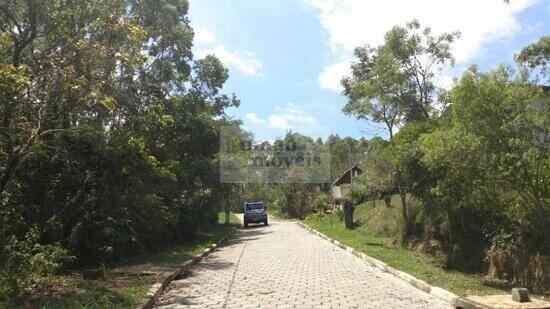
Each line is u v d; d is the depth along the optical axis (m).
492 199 12.17
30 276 9.31
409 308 8.94
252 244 24.20
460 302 8.90
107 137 13.84
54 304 8.49
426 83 20.20
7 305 8.23
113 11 11.70
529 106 11.12
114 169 14.75
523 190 11.51
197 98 27.33
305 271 14.02
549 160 10.77
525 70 11.45
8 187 10.38
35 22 11.91
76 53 11.13
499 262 12.78
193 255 17.77
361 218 31.98
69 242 14.35
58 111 11.32
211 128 27.20
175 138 21.84
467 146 11.29
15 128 9.77
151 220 18.33
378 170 20.52
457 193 13.21
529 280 11.76
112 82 12.30
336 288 11.10
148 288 10.51
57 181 14.26
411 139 15.83
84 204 14.61
